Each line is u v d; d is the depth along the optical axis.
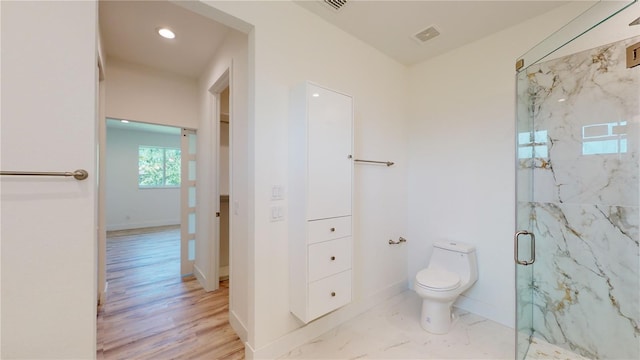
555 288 1.91
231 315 2.21
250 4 1.70
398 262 2.84
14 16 1.03
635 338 1.59
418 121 2.87
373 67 2.55
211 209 2.97
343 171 1.94
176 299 2.72
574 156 1.82
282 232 1.85
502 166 2.26
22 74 1.04
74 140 1.14
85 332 1.16
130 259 4.12
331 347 1.90
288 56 1.89
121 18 2.22
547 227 1.95
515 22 2.15
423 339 2.00
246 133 1.97
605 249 1.70
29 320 1.06
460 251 2.31
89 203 1.17
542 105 1.96
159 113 3.21
